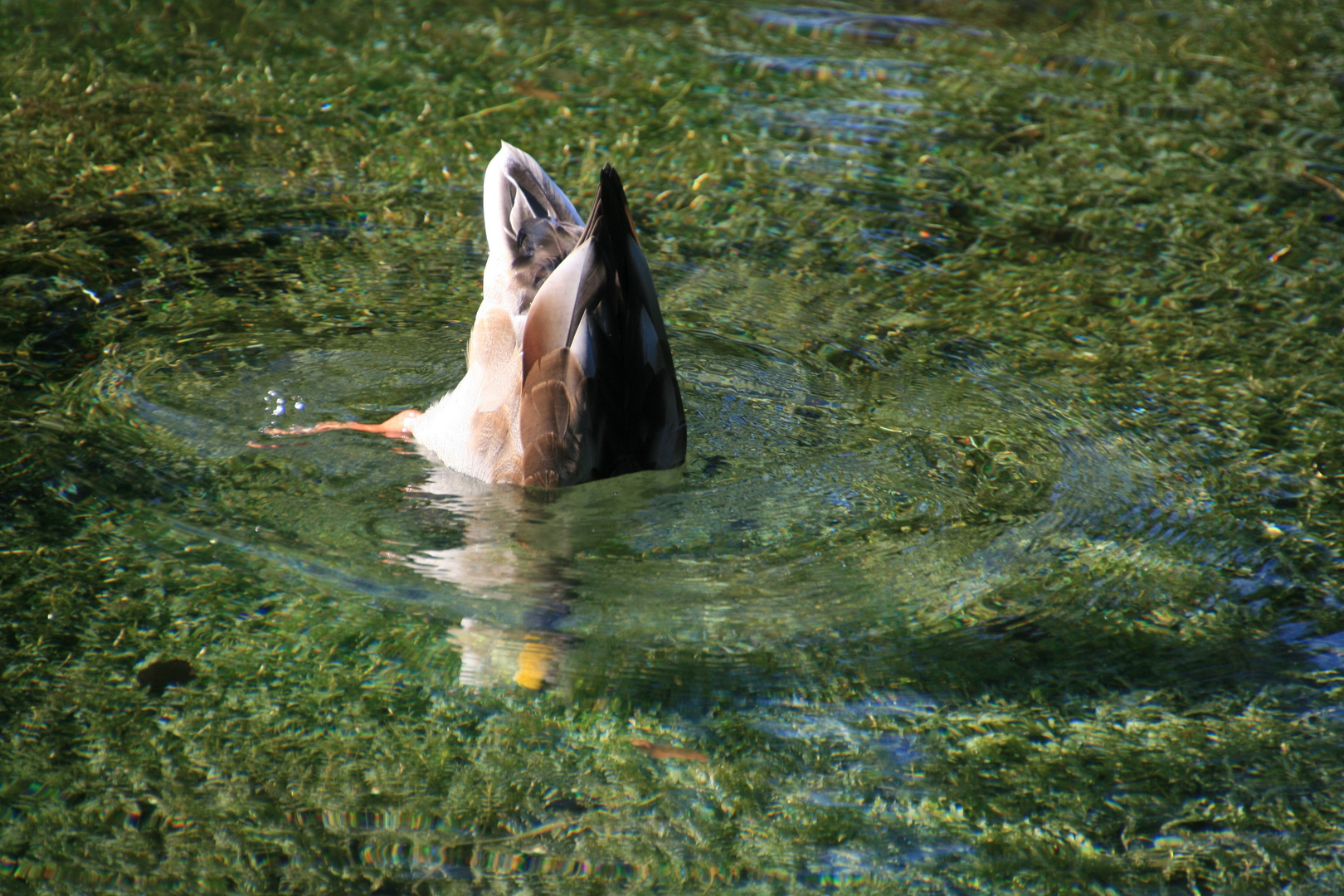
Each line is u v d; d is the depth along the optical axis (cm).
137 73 1254
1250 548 696
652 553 688
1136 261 1012
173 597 629
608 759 557
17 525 663
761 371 859
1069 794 546
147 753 544
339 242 995
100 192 1034
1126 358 883
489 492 741
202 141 1133
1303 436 798
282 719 566
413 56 1347
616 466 752
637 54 1377
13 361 802
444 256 988
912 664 613
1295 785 550
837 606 650
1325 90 1328
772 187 1113
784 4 1545
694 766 556
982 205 1095
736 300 945
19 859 493
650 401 741
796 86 1309
